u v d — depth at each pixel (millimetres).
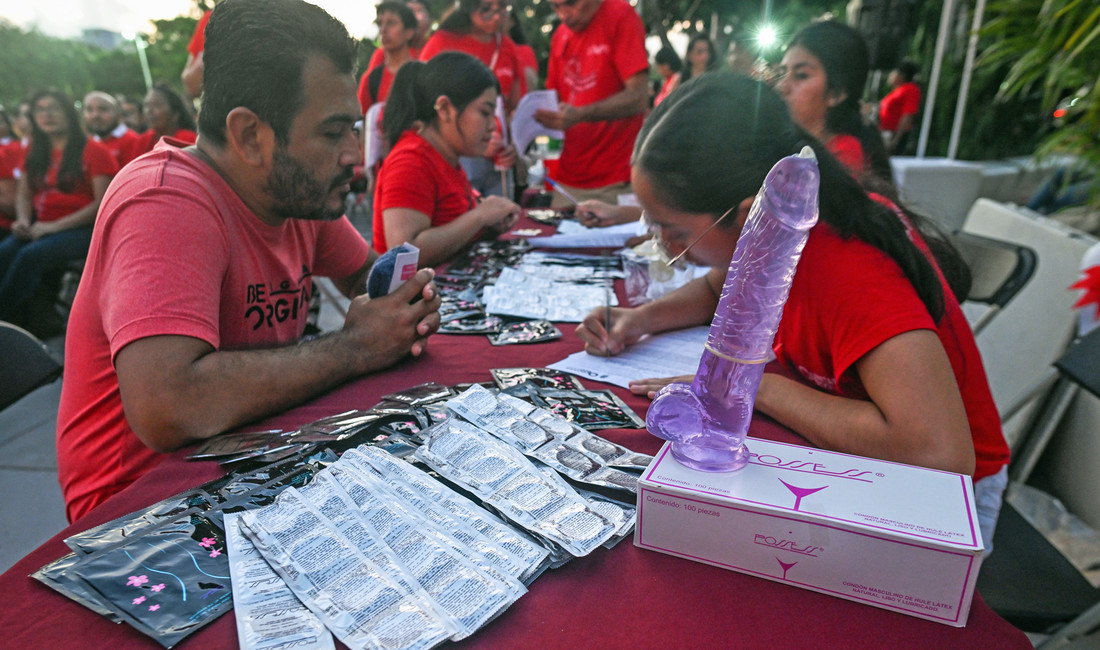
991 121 5238
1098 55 2521
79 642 560
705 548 668
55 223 3787
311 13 1057
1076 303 2047
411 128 2229
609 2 3156
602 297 1645
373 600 593
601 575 658
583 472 799
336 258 1665
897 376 805
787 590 640
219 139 1128
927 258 982
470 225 2094
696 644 571
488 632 581
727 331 669
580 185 3486
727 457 699
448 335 1384
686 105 907
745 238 643
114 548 661
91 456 1089
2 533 2066
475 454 826
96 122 4996
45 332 3816
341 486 757
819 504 632
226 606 598
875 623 596
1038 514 1994
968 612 588
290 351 1067
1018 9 2689
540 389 1062
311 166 1120
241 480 787
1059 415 2025
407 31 3775
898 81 5234
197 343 949
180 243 990
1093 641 1345
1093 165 2900
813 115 2008
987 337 2707
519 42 4613
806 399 941
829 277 886
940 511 620
